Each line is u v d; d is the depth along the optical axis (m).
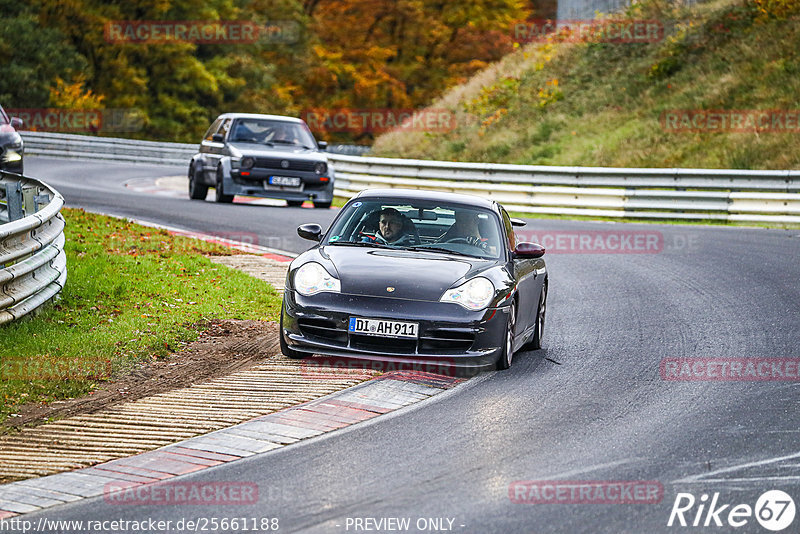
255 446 22.19
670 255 57.62
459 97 155.50
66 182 95.12
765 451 22.03
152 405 25.44
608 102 128.38
